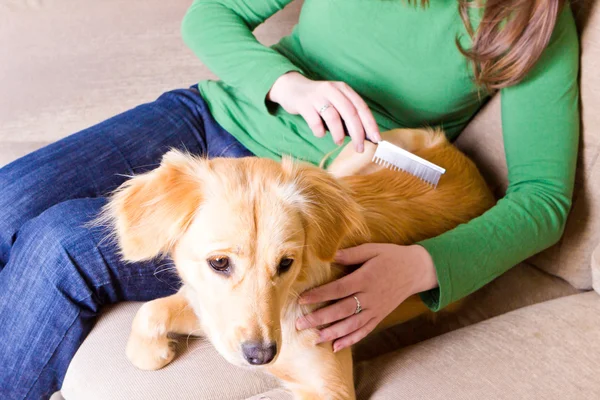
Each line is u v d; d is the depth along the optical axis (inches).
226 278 38.2
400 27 51.8
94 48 79.0
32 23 77.0
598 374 42.8
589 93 52.1
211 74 81.8
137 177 41.8
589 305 49.8
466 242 46.8
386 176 53.3
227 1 60.8
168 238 39.7
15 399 44.6
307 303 41.9
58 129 81.6
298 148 55.6
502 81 50.1
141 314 44.8
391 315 52.4
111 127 57.7
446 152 56.4
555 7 46.2
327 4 54.5
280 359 43.0
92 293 45.1
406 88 54.2
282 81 52.2
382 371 45.8
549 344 45.3
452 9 50.2
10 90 79.2
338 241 42.2
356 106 48.0
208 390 43.3
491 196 57.9
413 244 46.8
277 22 80.7
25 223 48.6
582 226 54.6
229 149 58.1
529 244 49.3
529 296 56.2
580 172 53.9
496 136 59.7
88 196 53.2
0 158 79.9
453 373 43.4
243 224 37.4
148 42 79.4
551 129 51.3
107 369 43.6
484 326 48.5
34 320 43.4
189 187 39.5
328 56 56.7
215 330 38.6
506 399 40.9
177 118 60.3
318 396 42.2
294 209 39.5
